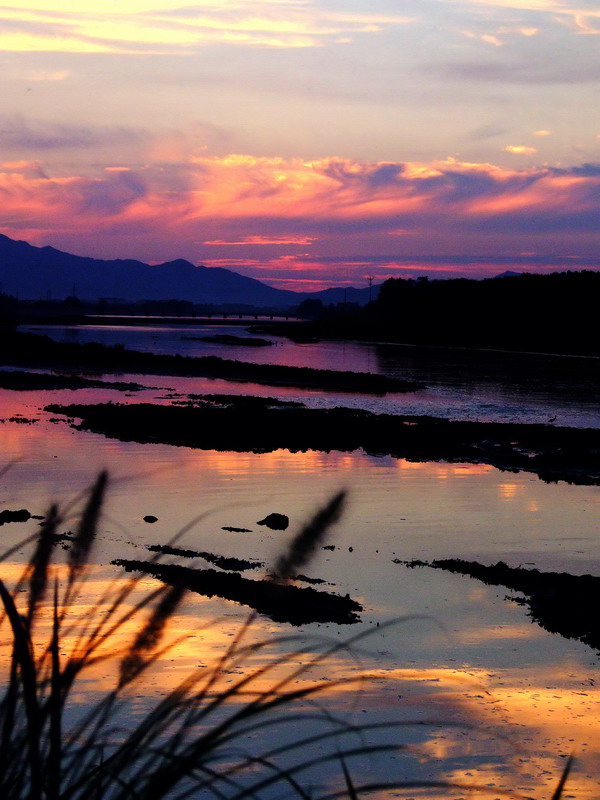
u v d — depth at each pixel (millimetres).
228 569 15594
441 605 14320
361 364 89438
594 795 7305
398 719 8656
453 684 10281
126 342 126875
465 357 103188
